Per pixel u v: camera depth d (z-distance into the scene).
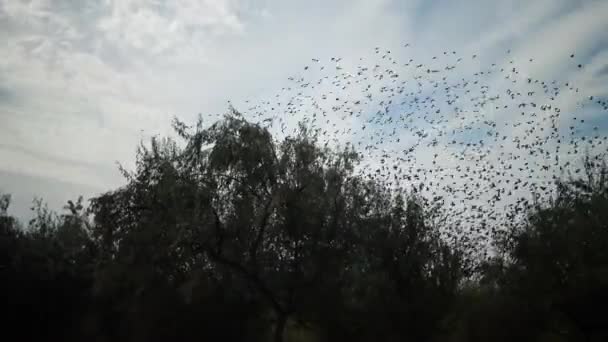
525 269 33.28
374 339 32.56
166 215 29.48
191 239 29.06
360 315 32.72
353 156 31.69
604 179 34.06
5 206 40.16
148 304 30.22
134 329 30.83
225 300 31.11
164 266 30.36
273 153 30.77
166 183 29.75
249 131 30.23
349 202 31.59
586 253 31.53
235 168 30.19
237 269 29.61
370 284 32.91
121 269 29.28
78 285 34.66
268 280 30.69
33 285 34.88
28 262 35.59
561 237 32.12
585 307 30.31
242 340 31.16
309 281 29.98
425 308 34.28
